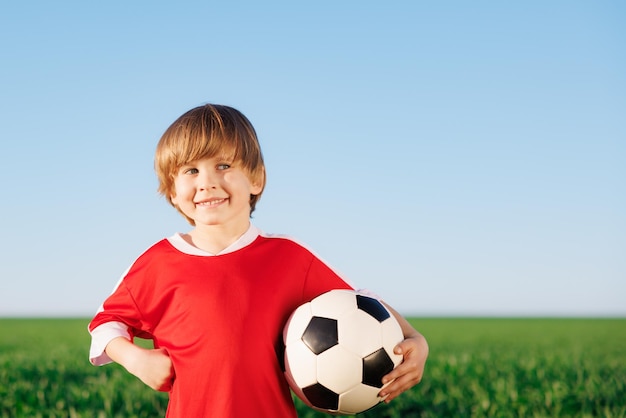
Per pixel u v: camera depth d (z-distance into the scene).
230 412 2.88
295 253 3.30
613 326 39.38
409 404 7.29
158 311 3.21
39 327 36.03
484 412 7.11
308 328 2.93
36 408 7.22
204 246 3.27
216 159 3.19
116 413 6.97
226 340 2.96
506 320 54.56
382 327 2.97
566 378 9.38
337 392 2.87
